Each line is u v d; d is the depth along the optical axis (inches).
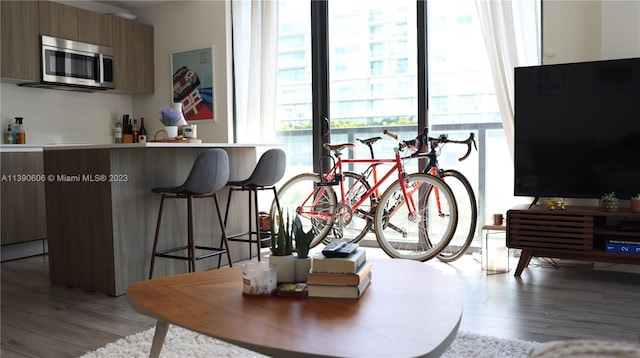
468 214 177.0
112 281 132.5
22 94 199.2
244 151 175.0
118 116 232.5
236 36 207.2
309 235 75.0
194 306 63.8
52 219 144.1
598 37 149.9
